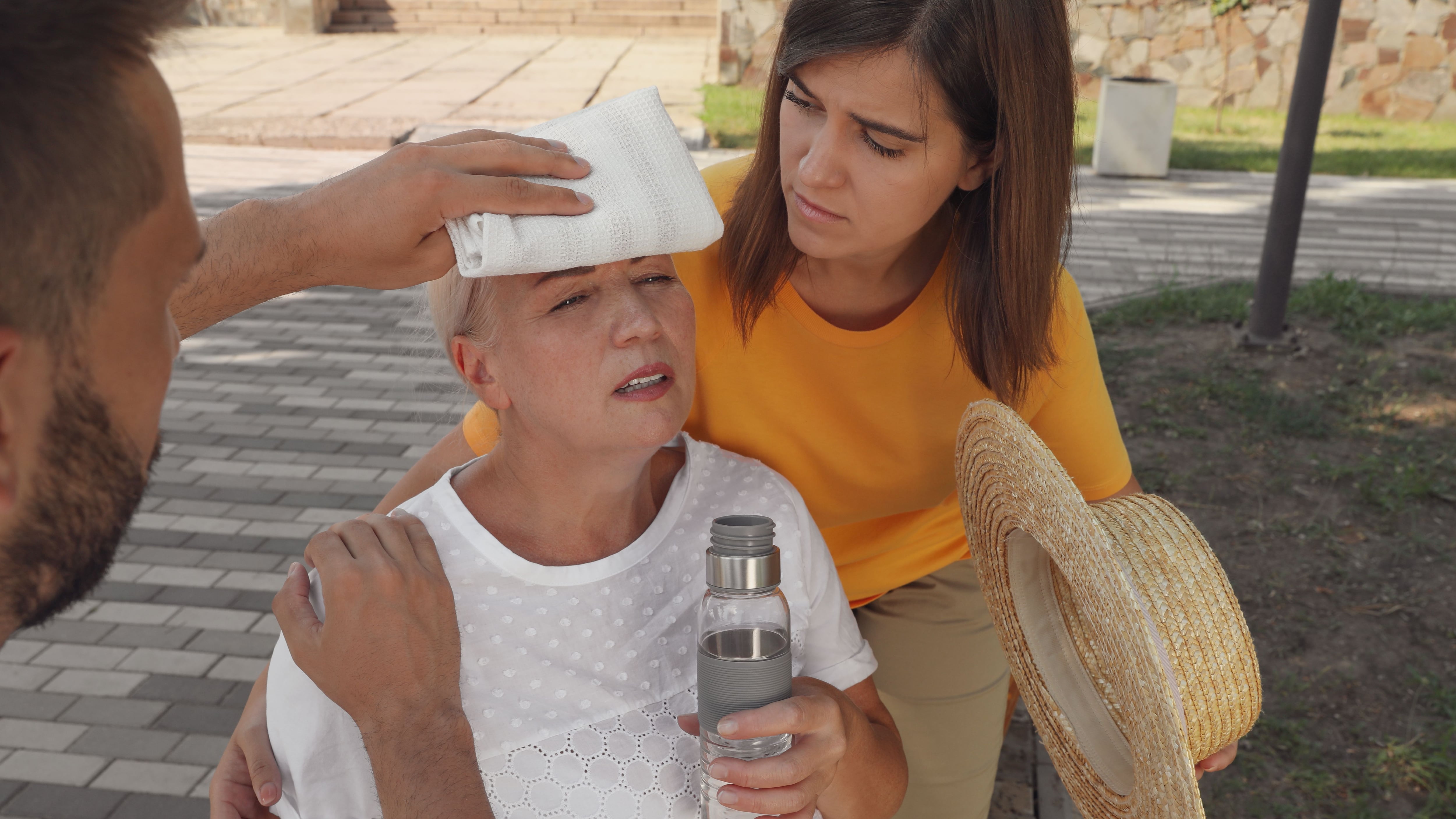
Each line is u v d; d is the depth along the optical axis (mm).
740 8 12852
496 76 13586
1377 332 6207
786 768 1149
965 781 2275
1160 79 12648
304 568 1296
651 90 1305
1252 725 1412
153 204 803
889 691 2227
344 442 4926
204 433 4965
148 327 838
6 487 797
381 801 1206
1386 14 13008
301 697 1276
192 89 12445
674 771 1319
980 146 1516
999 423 1362
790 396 1801
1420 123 13156
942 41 1383
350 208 1227
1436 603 3734
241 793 1401
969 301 1686
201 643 3453
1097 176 10422
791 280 1717
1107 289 7078
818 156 1479
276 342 6117
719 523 1124
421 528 1290
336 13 17562
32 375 776
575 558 1358
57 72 724
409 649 1201
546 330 1207
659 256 1269
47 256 745
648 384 1239
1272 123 12773
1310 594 3787
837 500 1929
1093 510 1414
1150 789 1196
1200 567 1360
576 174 1209
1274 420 5078
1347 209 9250
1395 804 2824
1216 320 6449
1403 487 4453
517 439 1308
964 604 2180
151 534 4094
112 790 2834
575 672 1306
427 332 1525
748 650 1138
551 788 1278
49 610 887
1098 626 1210
